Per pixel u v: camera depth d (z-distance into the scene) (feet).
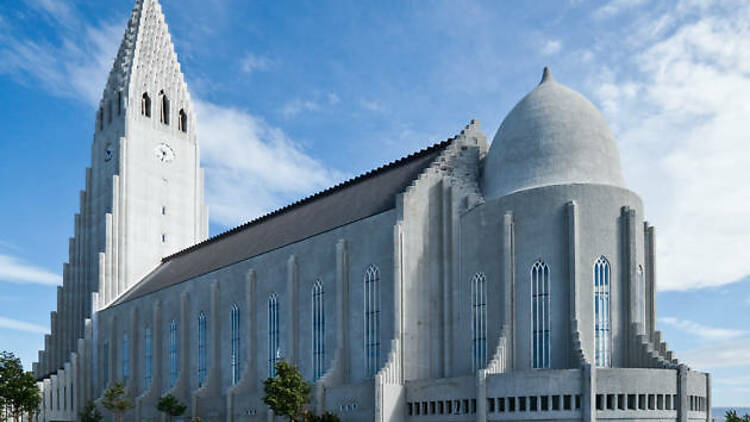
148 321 297.33
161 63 372.38
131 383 297.12
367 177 237.86
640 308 181.78
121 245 338.54
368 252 200.54
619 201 181.27
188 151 376.68
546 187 180.55
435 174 200.23
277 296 231.71
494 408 159.74
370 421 178.50
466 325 190.19
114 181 340.18
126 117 347.77
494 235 187.01
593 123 193.67
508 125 201.16
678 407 158.81
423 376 188.14
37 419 297.33
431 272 194.59
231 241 289.12
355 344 200.03
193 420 220.43
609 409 151.43
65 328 356.38
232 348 248.73
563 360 171.53
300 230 236.43
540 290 177.47
